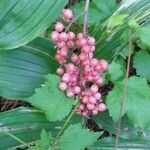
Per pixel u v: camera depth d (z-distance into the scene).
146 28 0.14
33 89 0.15
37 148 0.13
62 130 0.14
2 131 0.14
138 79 0.15
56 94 0.14
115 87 0.14
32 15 0.14
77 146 0.13
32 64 0.15
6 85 0.15
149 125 0.14
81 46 0.14
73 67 0.14
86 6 0.14
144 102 0.14
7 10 0.14
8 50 0.15
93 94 0.14
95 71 0.14
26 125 0.15
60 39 0.14
